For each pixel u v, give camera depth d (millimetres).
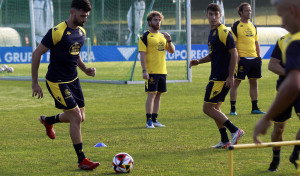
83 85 21172
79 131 6699
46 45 6680
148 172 6301
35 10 36875
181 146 8039
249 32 11734
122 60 38812
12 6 41594
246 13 11758
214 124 10391
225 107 13422
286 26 3256
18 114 12672
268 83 20984
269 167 6270
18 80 25047
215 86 7660
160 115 11938
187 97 15914
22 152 7801
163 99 15445
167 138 8812
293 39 3170
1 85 21922
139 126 10336
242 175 6062
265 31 49344
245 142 8250
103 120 11281
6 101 15836
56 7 44844
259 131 3244
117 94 17328
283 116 5906
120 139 8797
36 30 36938
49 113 12859
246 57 11578
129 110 13070
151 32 10242
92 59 39906
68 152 7762
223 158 7066
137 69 32906
